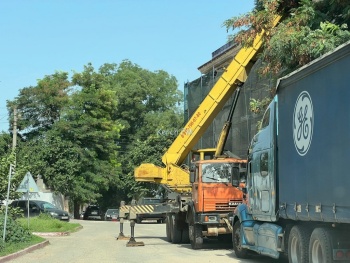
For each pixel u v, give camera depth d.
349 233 9.74
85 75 56.53
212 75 34.53
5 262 15.45
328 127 9.62
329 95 9.61
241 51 20.61
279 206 12.46
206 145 35.66
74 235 28.61
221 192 18.89
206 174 19.02
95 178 54.84
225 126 21.11
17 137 53.31
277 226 12.91
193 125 21.70
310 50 13.83
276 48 14.45
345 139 8.91
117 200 69.94
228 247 20.17
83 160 53.94
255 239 14.57
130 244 21.31
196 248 19.44
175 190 22.12
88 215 59.19
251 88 28.67
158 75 78.31
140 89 73.50
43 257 17.00
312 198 10.30
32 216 40.16
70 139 54.28
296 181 11.23
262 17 16.00
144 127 72.81
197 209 19.03
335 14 15.34
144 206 22.09
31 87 56.56
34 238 22.44
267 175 13.52
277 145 12.95
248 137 29.48
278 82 12.28
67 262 15.52
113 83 76.00
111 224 42.41
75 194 53.47
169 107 78.31
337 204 9.16
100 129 56.22
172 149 22.22
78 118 55.03
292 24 14.88
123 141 72.06
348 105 8.81
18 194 24.20
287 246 12.12
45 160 51.75
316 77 10.23
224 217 18.75
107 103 56.50
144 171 22.25
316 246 10.29
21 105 56.28
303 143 10.84
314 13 14.93
